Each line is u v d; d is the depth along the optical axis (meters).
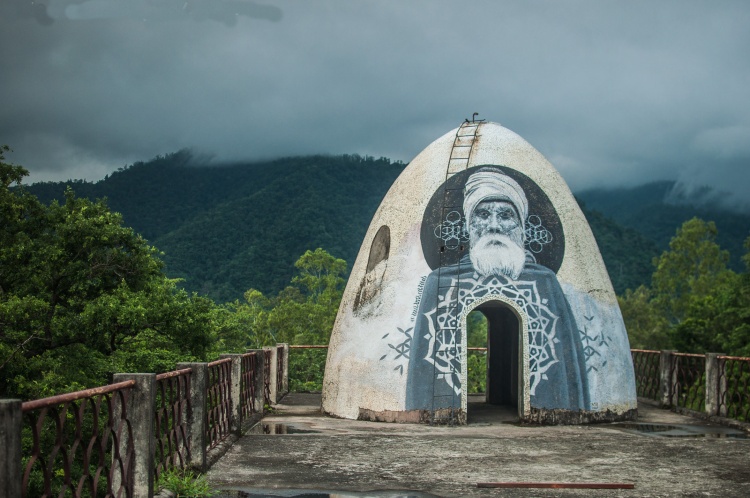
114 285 20.61
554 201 12.59
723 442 9.99
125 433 5.87
